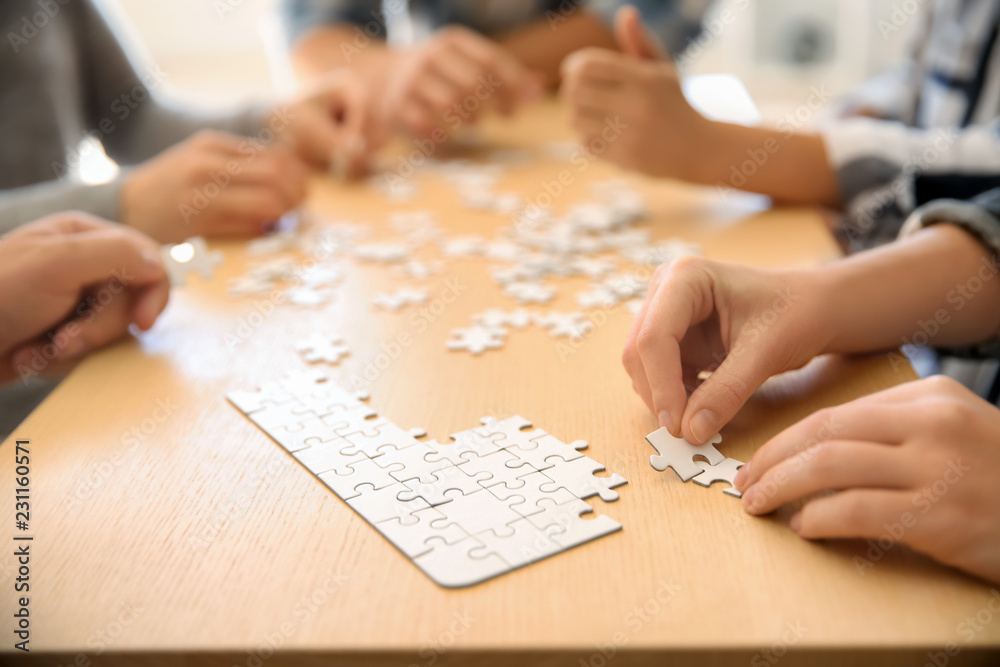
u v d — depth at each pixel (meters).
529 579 0.56
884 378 0.70
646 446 0.64
